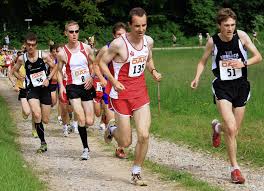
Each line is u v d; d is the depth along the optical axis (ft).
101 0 187.52
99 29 186.70
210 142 35.70
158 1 199.11
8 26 185.37
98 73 28.30
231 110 25.63
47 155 32.86
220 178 26.55
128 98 24.68
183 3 203.92
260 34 204.44
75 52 31.76
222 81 25.64
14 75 35.99
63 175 27.07
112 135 26.32
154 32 199.21
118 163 30.32
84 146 31.35
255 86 59.88
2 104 60.29
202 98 53.31
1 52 112.88
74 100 31.45
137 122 24.72
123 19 196.54
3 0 177.78
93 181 25.76
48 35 183.52
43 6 181.68
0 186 22.22
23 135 41.29
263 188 24.54
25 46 33.86
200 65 26.30
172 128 41.27
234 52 25.39
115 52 24.54
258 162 29.99
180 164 30.17
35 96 33.83
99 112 40.19
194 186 24.53
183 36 202.39
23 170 25.81
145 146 24.72
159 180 26.00
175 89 58.75
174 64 107.55
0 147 31.19
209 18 202.08
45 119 34.22
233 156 25.59
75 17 187.62
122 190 23.99
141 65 24.73
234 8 207.21
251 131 38.37
